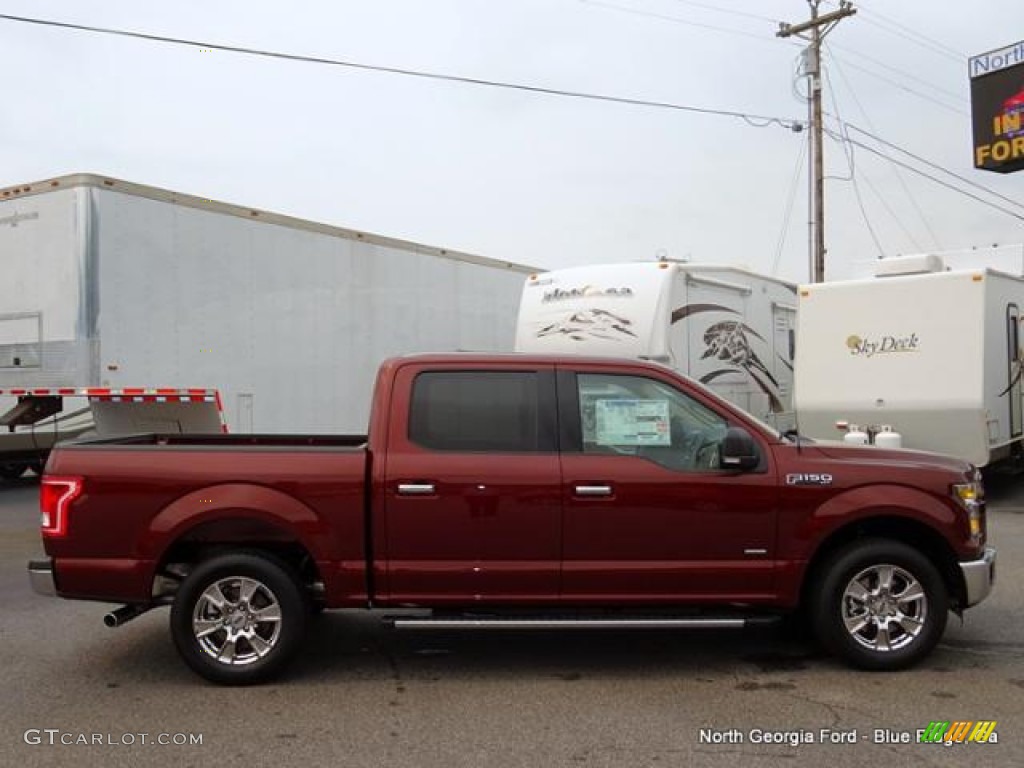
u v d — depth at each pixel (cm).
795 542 511
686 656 552
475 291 1686
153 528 491
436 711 458
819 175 2594
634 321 1116
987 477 1471
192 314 1195
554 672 523
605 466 508
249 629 500
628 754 402
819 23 2542
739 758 397
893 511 512
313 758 400
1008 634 589
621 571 504
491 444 512
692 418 526
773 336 1393
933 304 1124
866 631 521
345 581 499
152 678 513
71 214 1094
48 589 495
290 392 1323
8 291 1159
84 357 1088
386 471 500
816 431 1220
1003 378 1156
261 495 495
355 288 1429
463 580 501
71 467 495
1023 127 2208
